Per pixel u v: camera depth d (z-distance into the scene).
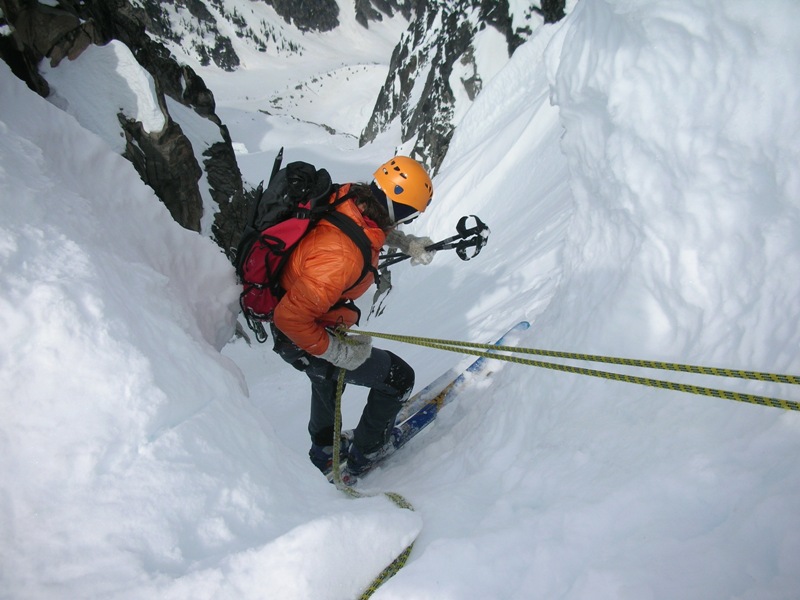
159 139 9.32
